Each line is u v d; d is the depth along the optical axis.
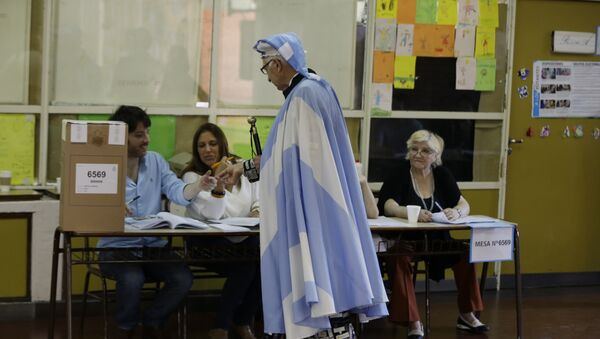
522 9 6.67
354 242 3.83
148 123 4.85
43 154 5.50
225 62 5.88
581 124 6.91
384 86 6.24
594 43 6.84
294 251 3.80
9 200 5.25
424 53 6.31
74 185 4.13
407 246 5.09
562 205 6.93
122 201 4.19
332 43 6.11
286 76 4.01
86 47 5.55
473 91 6.48
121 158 4.17
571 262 6.99
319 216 3.80
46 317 5.42
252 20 5.92
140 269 4.70
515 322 5.81
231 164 4.74
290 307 3.78
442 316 5.93
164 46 5.73
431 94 6.37
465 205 5.31
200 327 5.45
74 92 5.55
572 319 5.95
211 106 5.85
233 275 4.91
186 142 5.83
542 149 6.83
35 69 5.45
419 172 5.43
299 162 3.83
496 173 6.61
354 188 3.96
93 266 5.27
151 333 4.73
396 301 5.06
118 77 5.64
